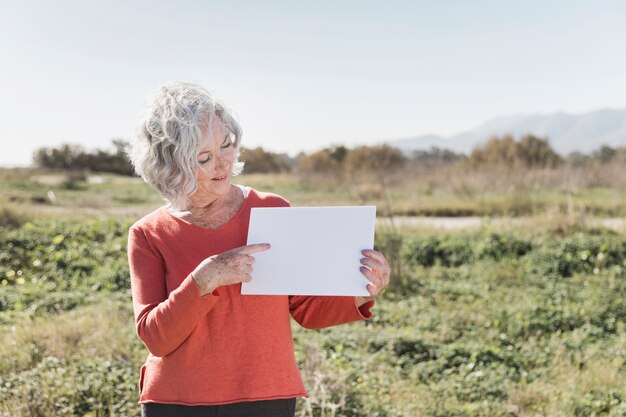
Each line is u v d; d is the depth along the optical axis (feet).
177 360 6.48
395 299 28.17
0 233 35.73
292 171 97.04
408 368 19.45
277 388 6.55
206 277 5.97
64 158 111.86
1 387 15.25
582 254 33.53
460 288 29.43
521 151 84.17
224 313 6.51
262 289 6.46
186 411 6.42
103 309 22.80
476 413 15.90
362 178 64.23
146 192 73.92
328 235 6.51
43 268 31.81
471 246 36.19
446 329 23.04
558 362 19.98
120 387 15.42
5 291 27.02
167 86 6.42
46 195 64.95
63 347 18.24
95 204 58.75
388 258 30.48
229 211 6.96
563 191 60.95
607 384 18.02
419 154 103.76
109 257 33.63
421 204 56.08
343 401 14.80
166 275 6.80
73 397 14.84
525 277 31.68
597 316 25.08
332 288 6.37
